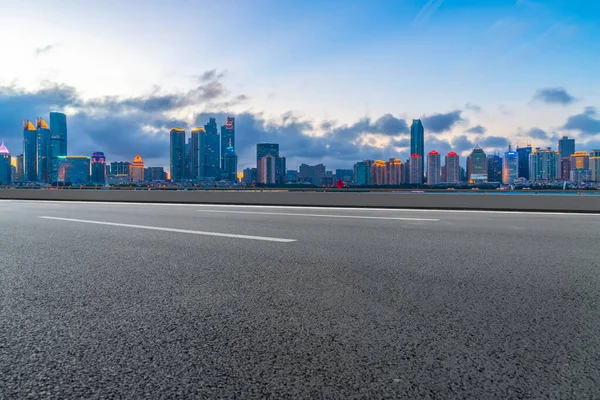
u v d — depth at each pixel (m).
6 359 2.37
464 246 6.33
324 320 3.00
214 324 2.93
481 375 2.15
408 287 3.91
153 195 22.41
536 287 3.91
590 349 2.47
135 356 2.40
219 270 4.67
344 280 4.19
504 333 2.73
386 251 5.88
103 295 3.69
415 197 16.67
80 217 11.68
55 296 3.66
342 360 2.33
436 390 2.00
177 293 3.74
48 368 2.25
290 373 2.18
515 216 11.88
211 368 2.24
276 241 6.83
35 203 20.59
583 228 8.76
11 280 4.25
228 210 14.62
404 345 2.54
